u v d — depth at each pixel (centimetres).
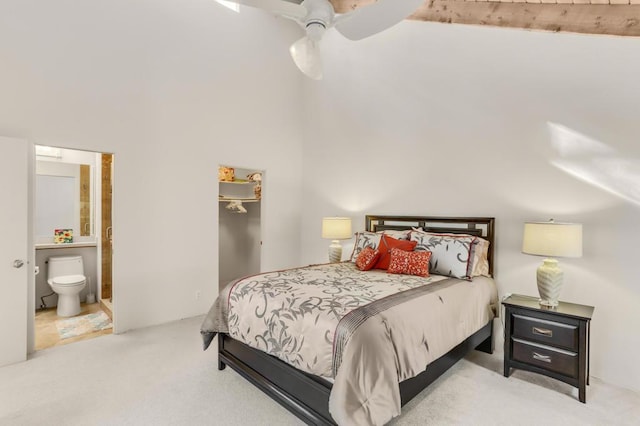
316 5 210
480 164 324
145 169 356
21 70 283
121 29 338
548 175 281
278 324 206
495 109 313
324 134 488
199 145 400
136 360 279
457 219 337
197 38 397
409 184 383
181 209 385
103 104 327
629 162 241
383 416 159
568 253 233
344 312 188
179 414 205
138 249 353
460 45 338
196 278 399
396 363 175
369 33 232
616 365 248
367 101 429
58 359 280
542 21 276
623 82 243
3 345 267
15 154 273
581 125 263
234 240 608
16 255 273
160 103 366
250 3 205
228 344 256
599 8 245
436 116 358
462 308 246
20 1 282
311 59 268
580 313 228
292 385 200
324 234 423
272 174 485
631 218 241
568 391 237
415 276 288
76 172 466
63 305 398
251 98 455
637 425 199
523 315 248
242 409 211
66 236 455
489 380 252
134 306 351
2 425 193
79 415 203
